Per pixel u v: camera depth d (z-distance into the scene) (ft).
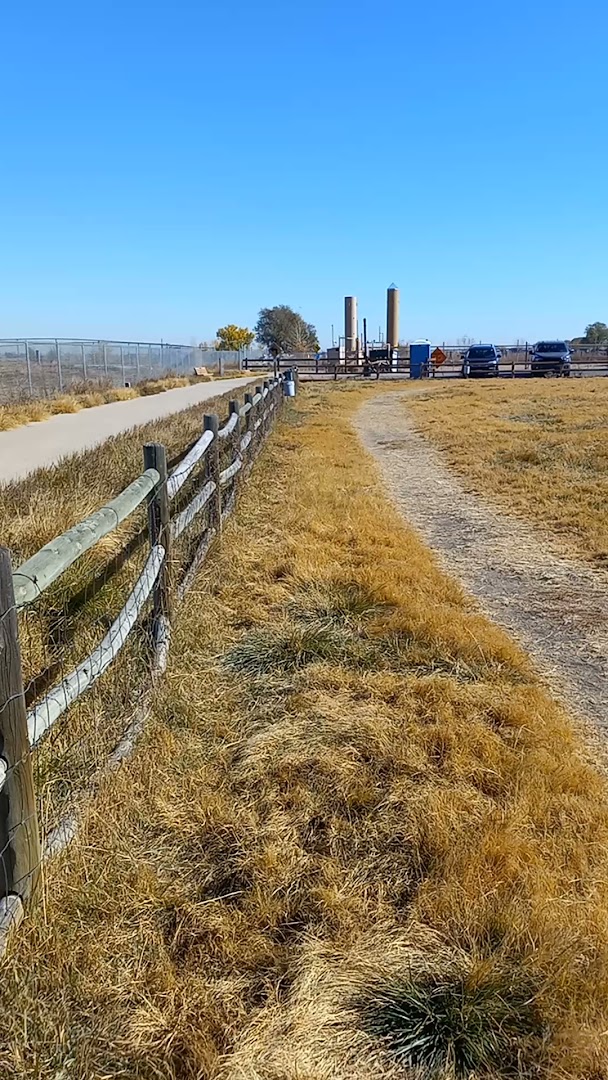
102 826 8.25
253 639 13.29
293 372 108.58
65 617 11.59
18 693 6.44
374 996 6.40
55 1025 5.91
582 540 22.58
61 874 7.43
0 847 6.59
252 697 11.39
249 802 8.96
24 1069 5.59
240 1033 6.07
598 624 16.01
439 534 23.86
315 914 7.34
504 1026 6.10
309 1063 5.84
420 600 15.74
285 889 7.64
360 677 12.03
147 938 6.91
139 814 8.60
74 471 21.79
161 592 12.32
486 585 18.63
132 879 7.57
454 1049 5.97
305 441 40.78
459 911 7.19
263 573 16.76
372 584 15.90
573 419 51.44
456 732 10.50
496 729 10.89
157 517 12.55
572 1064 5.78
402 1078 5.77
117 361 94.63
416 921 7.20
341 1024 6.16
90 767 9.16
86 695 10.06
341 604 14.94
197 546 16.93
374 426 54.44
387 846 8.28
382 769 9.65
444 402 72.08
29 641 10.52
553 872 7.84
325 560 17.83
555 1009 6.16
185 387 92.17
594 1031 5.98
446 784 9.36
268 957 6.82
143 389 79.87
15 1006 5.98
